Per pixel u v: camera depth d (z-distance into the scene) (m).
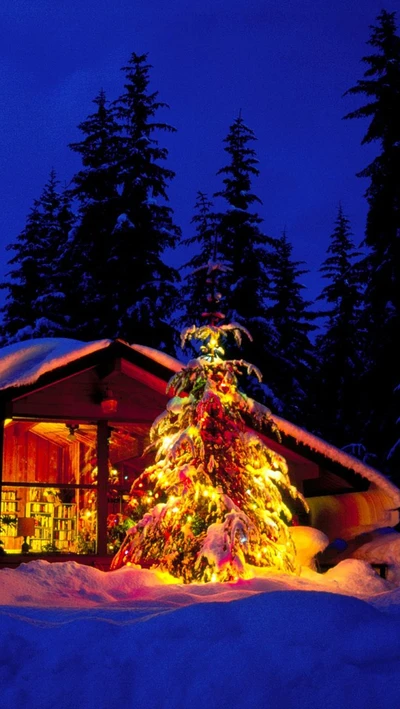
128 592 11.16
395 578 15.48
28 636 6.53
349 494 17.00
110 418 15.30
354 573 13.26
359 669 6.04
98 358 15.01
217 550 11.74
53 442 18.67
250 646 6.24
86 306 28.98
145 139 29.44
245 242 28.42
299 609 6.61
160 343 27.97
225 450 12.98
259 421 13.66
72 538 17.80
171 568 12.52
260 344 27.44
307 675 6.00
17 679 6.07
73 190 30.31
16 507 18.19
